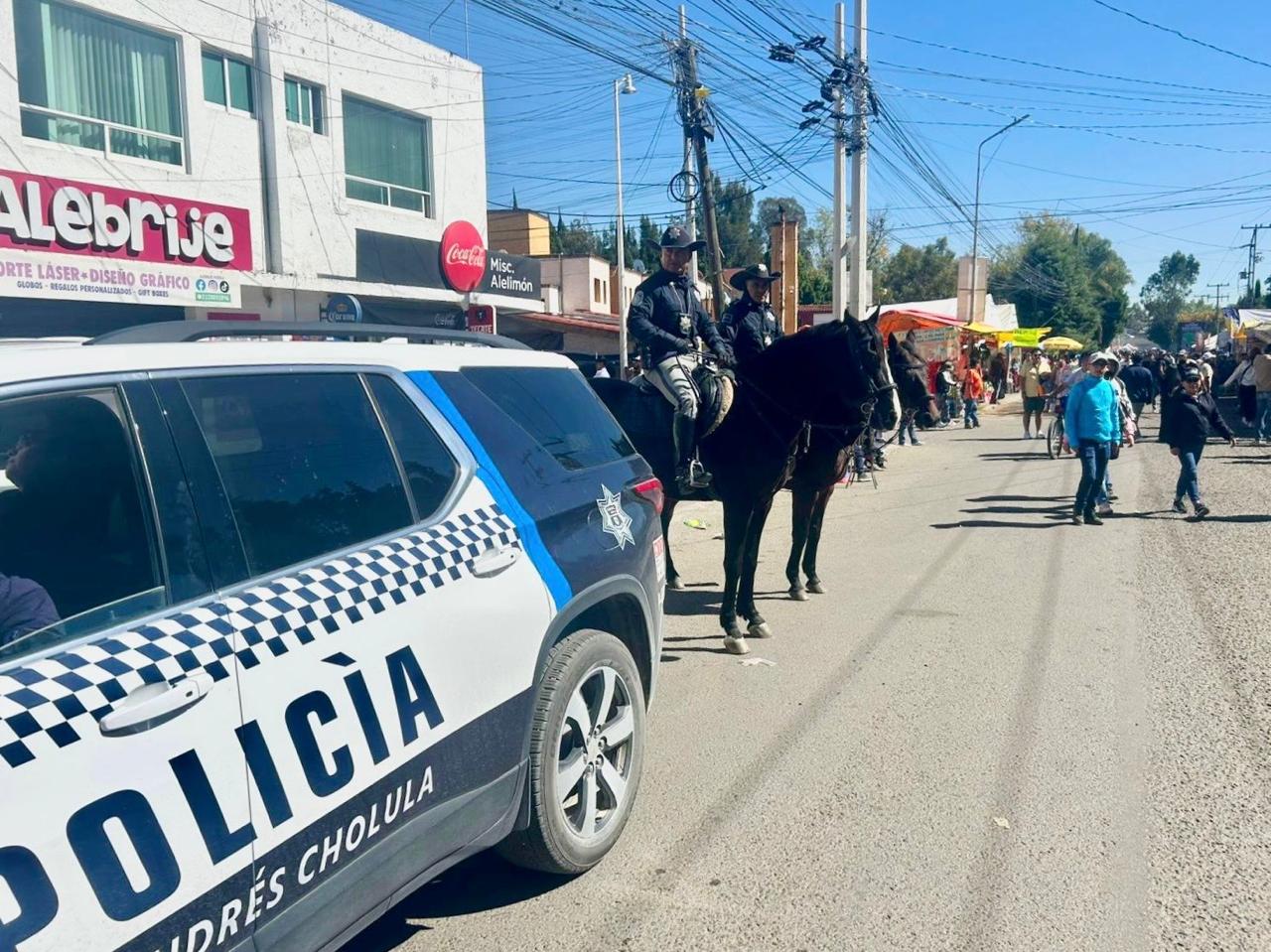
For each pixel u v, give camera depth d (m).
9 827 1.85
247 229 15.55
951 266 75.19
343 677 2.63
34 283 12.59
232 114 15.60
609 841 3.89
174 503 2.42
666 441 6.77
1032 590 8.27
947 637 6.92
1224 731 5.15
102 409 2.38
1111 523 11.49
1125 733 5.15
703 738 5.20
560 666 3.60
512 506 3.48
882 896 3.65
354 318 16.52
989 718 5.38
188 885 2.16
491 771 3.22
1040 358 24.12
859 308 18.58
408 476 3.14
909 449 21.28
